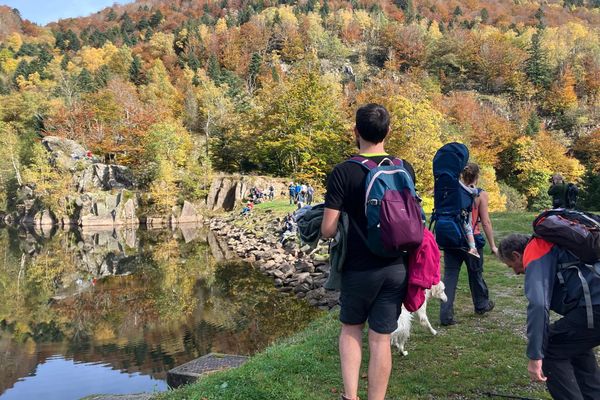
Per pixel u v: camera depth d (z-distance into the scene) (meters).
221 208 55.34
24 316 17.05
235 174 58.78
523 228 15.72
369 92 64.81
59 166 55.44
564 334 3.14
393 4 173.12
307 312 14.65
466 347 5.69
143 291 19.89
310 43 131.50
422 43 124.44
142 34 155.62
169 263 26.36
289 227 27.33
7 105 86.19
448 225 6.16
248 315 14.86
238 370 5.45
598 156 74.81
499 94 105.44
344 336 3.35
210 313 15.62
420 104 41.38
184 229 47.06
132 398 6.45
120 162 63.16
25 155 63.94
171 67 119.94
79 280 23.17
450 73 115.50
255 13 154.50
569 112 92.50
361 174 3.15
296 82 59.31
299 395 4.61
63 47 146.62
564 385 3.17
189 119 85.50
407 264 3.27
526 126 75.69
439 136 45.84
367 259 3.15
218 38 130.38
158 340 13.45
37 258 31.56
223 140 69.06
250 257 26.62
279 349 6.39
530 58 108.56
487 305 6.84
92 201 53.06
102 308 17.59
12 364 12.24
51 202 53.75
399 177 3.10
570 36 135.00
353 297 3.22
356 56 130.25
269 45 134.25
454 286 6.45
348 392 3.24
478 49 115.88
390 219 2.94
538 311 3.02
